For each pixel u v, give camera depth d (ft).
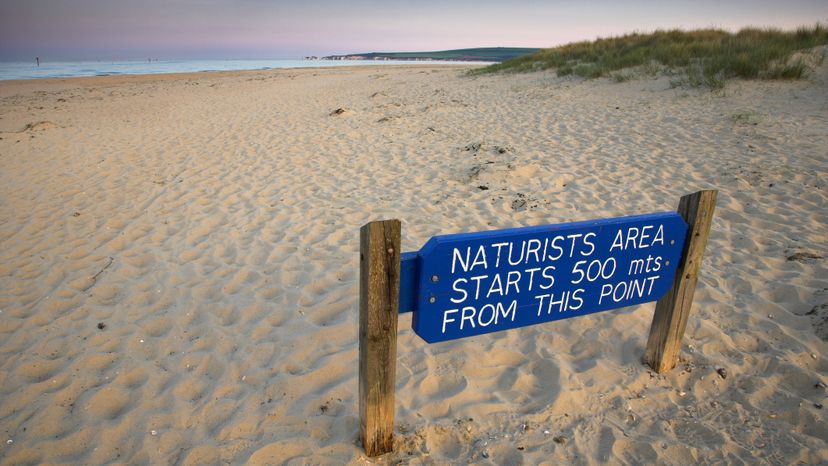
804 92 31.35
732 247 14.20
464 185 20.65
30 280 14.26
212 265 14.70
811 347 9.62
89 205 20.22
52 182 23.20
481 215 17.47
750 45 43.11
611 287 8.28
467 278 7.02
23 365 10.37
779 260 13.14
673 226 8.33
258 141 30.58
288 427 8.30
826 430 7.69
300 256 14.94
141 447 8.13
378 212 18.24
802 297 11.27
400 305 6.84
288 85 70.69
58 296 13.20
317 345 10.62
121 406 9.18
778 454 7.38
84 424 8.69
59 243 16.74
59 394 9.44
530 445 7.74
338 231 16.65
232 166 25.20
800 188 17.58
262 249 15.56
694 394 8.79
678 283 8.68
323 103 46.93
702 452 7.50
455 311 7.12
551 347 10.25
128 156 27.71
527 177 21.17
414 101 44.96
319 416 8.50
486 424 8.19
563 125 30.66
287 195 20.56
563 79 48.49
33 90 71.56
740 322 10.65
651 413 8.38
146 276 14.16
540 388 9.07
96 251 16.01
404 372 9.56
